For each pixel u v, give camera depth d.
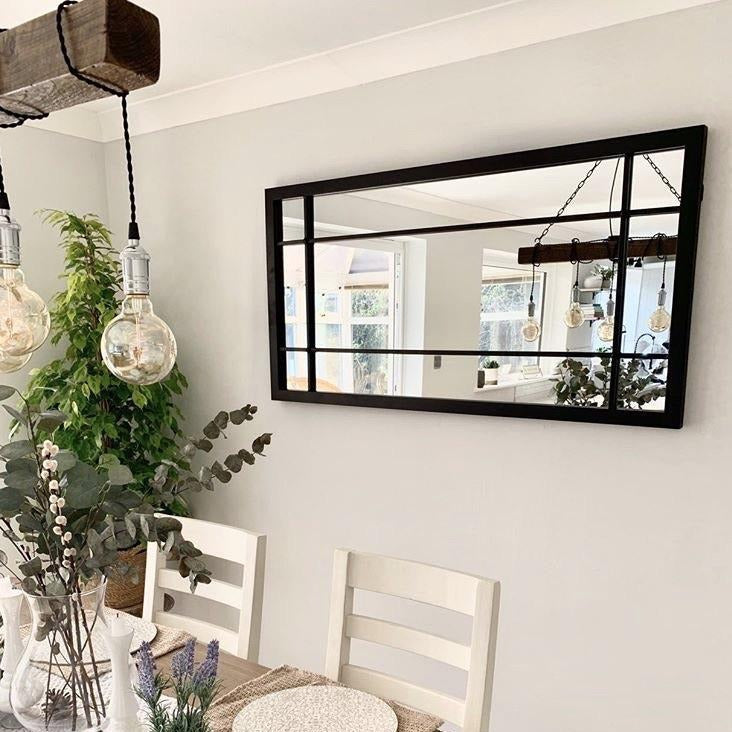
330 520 2.40
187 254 2.72
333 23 1.92
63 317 2.46
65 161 2.78
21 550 1.03
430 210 2.04
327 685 1.28
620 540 1.80
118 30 0.77
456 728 2.11
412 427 2.16
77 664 0.98
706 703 1.71
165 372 1.21
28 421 1.00
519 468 1.95
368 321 2.21
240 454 1.05
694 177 1.57
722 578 1.66
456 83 1.96
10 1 1.80
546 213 1.82
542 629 1.95
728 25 1.55
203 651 1.48
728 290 1.59
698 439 1.66
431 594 1.33
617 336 1.72
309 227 2.31
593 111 1.75
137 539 0.99
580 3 1.71
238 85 2.41
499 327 1.93
